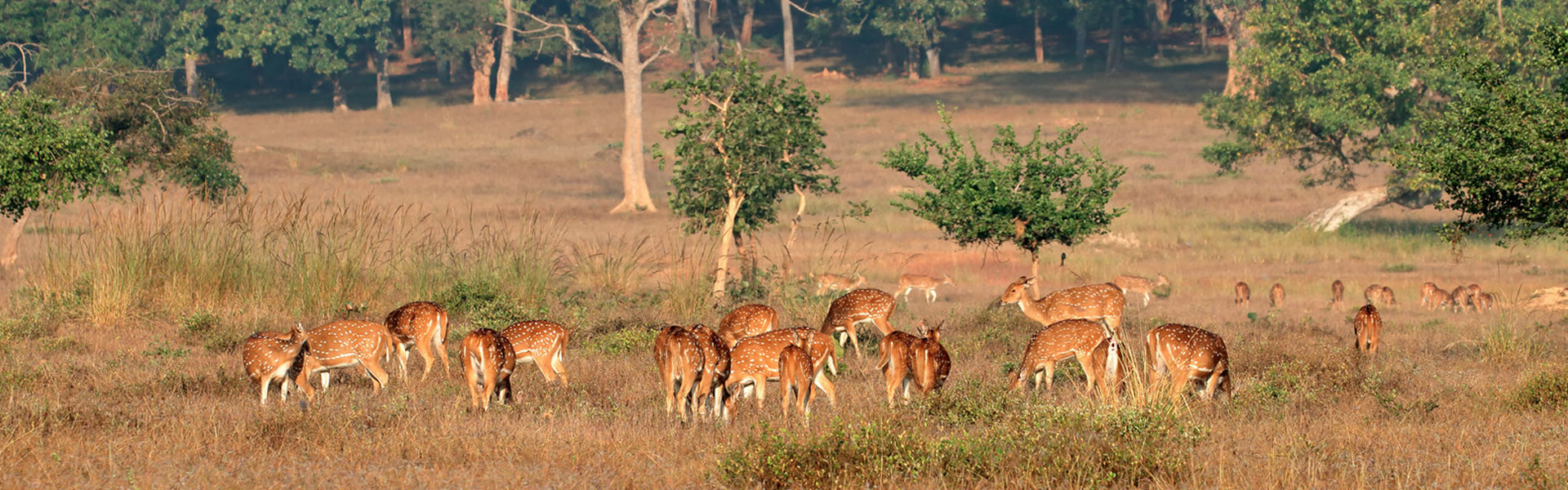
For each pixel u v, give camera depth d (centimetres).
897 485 805
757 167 2311
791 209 4406
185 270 1912
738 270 2545
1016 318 1875
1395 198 3709
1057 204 2247
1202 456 884
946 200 2212
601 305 2070
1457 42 3397
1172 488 800
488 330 1101
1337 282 2409
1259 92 4053
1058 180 2250
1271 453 861
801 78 8900
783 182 2341
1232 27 6875
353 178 5478
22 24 5841
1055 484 811
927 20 8706
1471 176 1487
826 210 4369
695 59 8256
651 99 8350
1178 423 930
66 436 919
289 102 8788
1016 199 2169
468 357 1095
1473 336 1764
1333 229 3794
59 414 997
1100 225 2255
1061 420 927
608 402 1164
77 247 2003
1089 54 9381
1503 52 3325
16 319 1711
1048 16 10294
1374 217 4312
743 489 809
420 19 9444
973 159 2230
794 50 9588
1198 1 8819
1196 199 4684
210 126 7344
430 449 904
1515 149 1462
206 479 806
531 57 9781
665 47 4916
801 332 1091
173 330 1738
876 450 842
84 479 809
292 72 9275
